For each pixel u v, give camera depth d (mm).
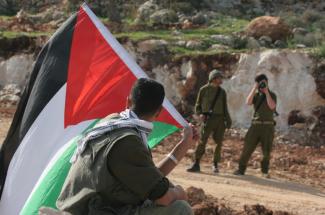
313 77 17375
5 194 5203
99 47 5398
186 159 13453
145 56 19984
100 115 5258
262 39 21984
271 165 14086
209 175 11859
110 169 3836
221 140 12180
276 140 16797
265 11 28766
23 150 5238
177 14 26672
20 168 5199
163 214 3930
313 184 12383
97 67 5348
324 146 16562
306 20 26047
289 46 20859
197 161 12094
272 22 22250
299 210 9344
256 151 14930
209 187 10492
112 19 25547
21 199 5125
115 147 3826
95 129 3951
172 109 5219
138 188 3797
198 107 12141
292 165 14234
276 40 21984
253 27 22422
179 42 20672
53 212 4148
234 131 17297
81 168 3916
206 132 12031
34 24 26047
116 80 5324
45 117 5262
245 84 17953
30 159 5207
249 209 8297
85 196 3854
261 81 11883
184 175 11594
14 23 25297
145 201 3932
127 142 3830
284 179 12523
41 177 5090
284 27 22156
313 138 16859
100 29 5430
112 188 3840
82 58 5367
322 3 28953
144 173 3797
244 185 11109
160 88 4086
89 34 5422
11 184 5195
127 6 27906
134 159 3814
